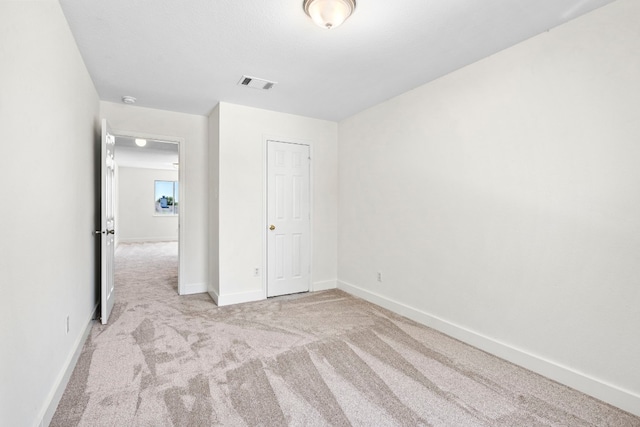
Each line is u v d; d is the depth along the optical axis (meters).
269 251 3.99
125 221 9.83
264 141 3.92
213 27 2.14
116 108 3.69
